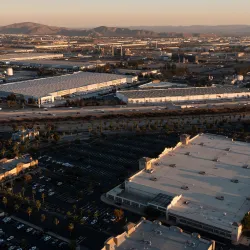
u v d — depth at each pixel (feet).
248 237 396.57
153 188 472.44
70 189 521.24
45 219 442.50
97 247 387.14
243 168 530.27
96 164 609.42
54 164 608.19
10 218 441.27
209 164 544.21
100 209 465.06
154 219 434.71
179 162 552.41
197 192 465.47
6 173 547.49
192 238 351.05
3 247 386.93
